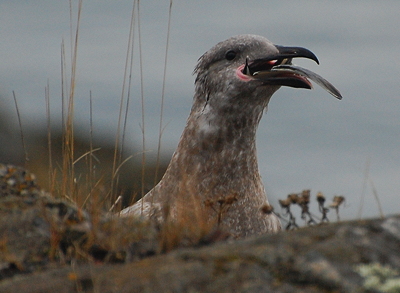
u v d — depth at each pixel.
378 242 6.34
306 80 11.25
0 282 6.50
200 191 11.07
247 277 5.96
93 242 7.05
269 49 11.46
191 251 6.39
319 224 7.03
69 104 10.91
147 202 10.95
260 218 11.14
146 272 6.14
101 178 10.50
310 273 6.00
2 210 7.42
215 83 11.41
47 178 15.80
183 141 11.47
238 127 11.30
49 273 6.48
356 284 5.89
